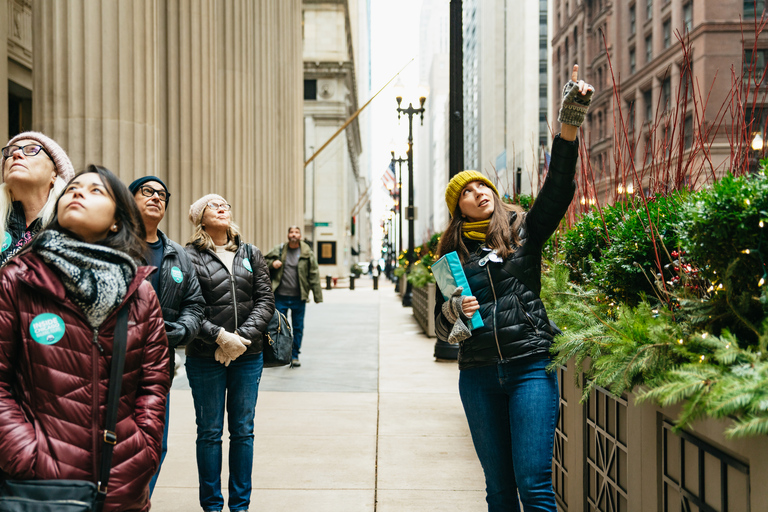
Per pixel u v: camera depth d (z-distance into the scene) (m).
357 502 4.01
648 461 2.50
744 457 1.85
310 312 19.14
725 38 21.05
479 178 2.97
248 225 14.21
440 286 2.91
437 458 4.93
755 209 1.95
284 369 9.05
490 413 2.82
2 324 1.82
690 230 2.29
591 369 2.84
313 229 51.97
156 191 3.30
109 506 1.84
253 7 16.45
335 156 54.50
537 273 2.88
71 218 1.95
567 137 2.72
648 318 2.63
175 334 3.12
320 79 54.50
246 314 3.80
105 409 1.88
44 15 7.39
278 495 4.13
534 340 2.73
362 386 7.81
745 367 1.88
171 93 10.30
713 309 2.27
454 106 8.45
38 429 1.80
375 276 36.06
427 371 8.87
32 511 1.68
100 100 7.46
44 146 2.70
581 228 4.14
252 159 15.21
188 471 4.62
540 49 65.31
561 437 3.76
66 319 1.85
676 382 1.98
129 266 1.99
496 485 2.85
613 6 36.59
